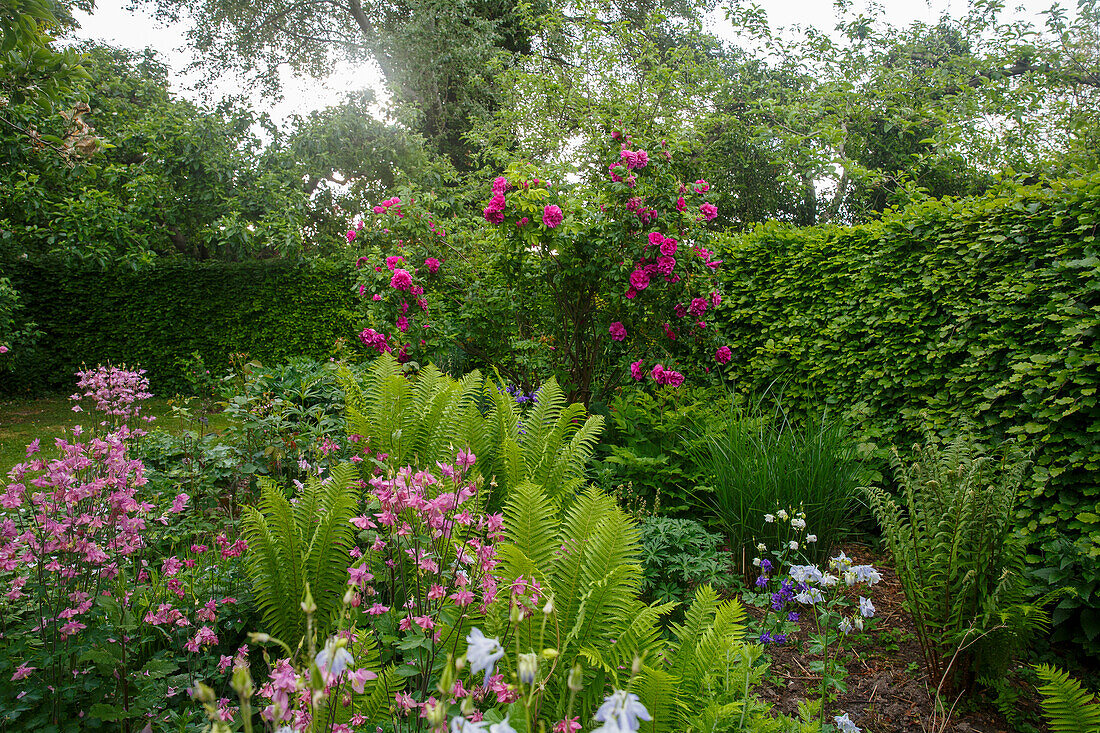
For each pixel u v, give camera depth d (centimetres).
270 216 1002
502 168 1225
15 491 204
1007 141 873
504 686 136
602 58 1140
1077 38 911
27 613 220
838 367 502
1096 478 310
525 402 528
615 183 494
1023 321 370
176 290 1027
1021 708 260
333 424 420
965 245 418
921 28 962
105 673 194
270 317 1027
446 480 191
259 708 169
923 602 267
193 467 361
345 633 157
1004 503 257
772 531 356
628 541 191
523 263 532
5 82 330
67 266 965
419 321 548
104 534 219
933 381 432
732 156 1139
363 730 156
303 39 1596
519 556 174
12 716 175
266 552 228
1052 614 304
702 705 183
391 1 1460
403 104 1159
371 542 247
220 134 1004
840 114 919
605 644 181
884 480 447
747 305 600
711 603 213
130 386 355
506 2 1367
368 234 624
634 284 491
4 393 981
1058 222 350
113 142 980
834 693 266
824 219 1132
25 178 845
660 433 468
